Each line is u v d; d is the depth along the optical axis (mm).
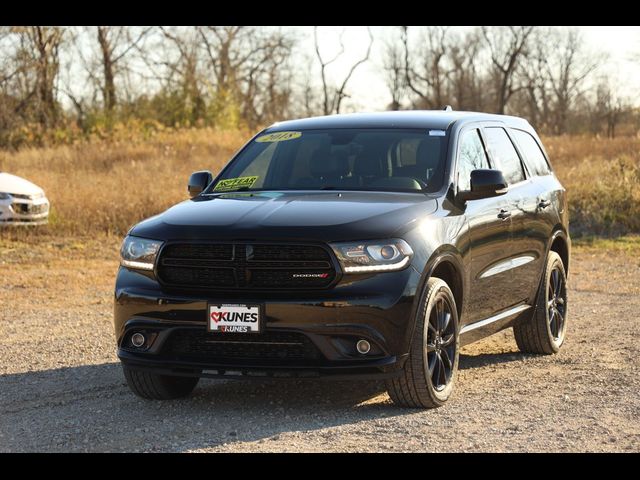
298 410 6121
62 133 36719
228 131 37344
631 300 11602
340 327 5590
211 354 5828
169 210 6379
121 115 42594
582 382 7008
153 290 5902
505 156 7734
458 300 6480
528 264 7691
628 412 6070
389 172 6680
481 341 8953
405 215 5973
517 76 76938
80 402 6477
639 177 21656
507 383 7004
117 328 6078
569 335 9188
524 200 7660
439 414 5980
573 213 19797
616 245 17328
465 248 6441
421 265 5840
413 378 5898
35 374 7492
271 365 5672
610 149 29844
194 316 5758
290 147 7113
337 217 5816
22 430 5730
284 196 6422
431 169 6656
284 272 5656
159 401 6469
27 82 44250
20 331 9578
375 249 5668
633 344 8617
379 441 5344
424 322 5883
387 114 7477
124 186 21734
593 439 5422
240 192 6797
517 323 7805
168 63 50062
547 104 78750
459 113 7598
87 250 16297
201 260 5777
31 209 17000
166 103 43531
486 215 6844
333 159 6859
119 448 5258
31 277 13648
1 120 41781
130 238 6066
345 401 6391
